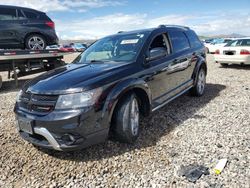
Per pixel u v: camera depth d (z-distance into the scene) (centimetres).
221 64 1227
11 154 348
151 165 301
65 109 292
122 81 335
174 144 351
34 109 312
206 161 301
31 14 846
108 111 311
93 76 324
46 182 282
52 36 894
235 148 329
